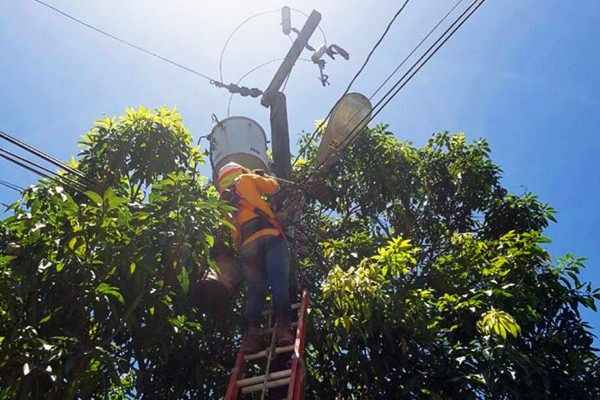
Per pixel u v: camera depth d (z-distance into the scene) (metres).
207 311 6.40
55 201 5.55
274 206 7.02
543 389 7.09
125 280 5.76
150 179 7.34
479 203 10.41
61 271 5.50
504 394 6.84
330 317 6.87
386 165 9.66
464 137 10.67
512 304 7.58
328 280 6.61
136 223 5.60
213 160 7.65
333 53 7.98
